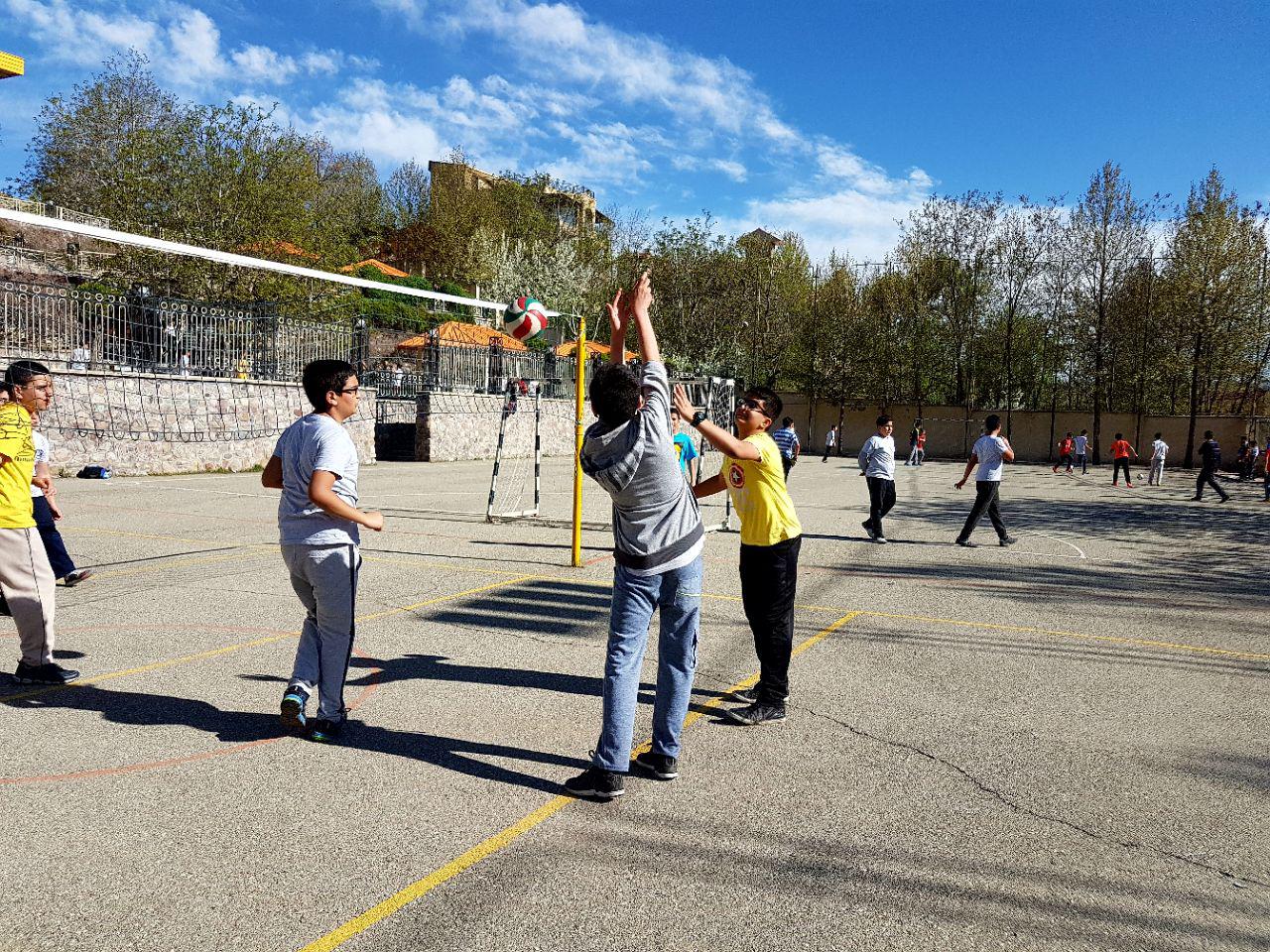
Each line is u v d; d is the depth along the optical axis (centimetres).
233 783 349
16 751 377
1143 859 307
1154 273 4181
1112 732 439
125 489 1479
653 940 249
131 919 253
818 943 250
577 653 552
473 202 5897
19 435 444
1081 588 845
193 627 591
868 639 620
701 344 4947
